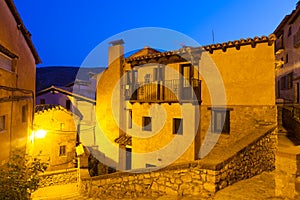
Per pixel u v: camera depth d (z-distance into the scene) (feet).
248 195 20.54
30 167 20.76
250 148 27.30
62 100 73.15
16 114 28.55
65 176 47.80
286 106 53.06
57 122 53.98
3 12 24.13
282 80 73.82
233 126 38.06
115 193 27.53
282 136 40.98
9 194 17.42
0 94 23.04
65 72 204.03
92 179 31.17
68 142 55.52
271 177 26.81
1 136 23.53
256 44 36.29
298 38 58.70
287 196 18.56
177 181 23.29
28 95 34.73
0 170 18.69
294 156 18.19
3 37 24.30
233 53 38.34
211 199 20.65
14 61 27.94
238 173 24.85
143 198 24.07
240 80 37.65
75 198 30.63
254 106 36.35
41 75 194.49
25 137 33.19
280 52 75.20
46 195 37.78
